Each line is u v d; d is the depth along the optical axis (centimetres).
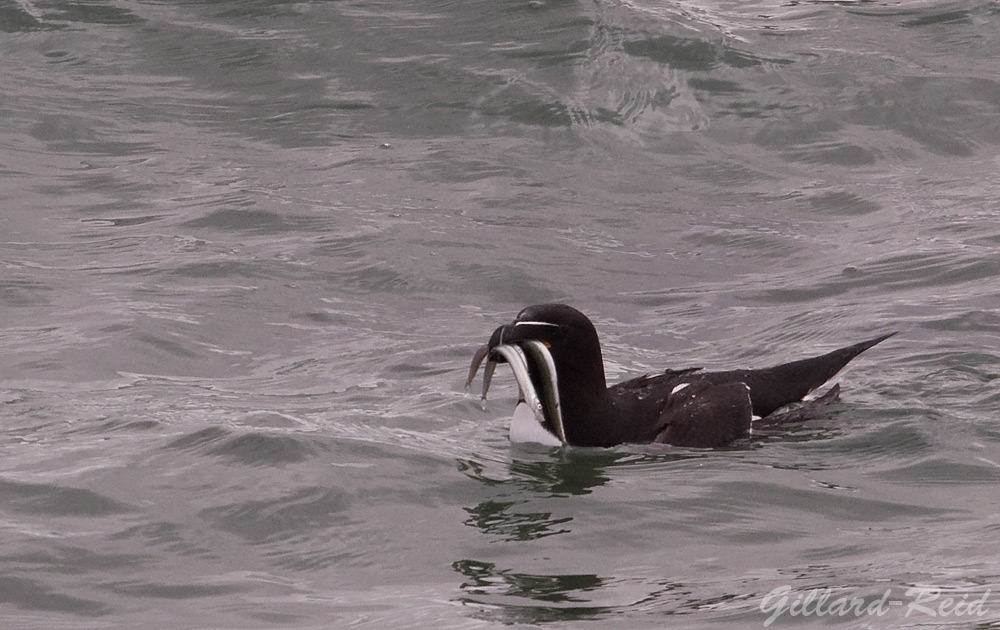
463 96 2084
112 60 2175
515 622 790
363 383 1259
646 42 2209
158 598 834
